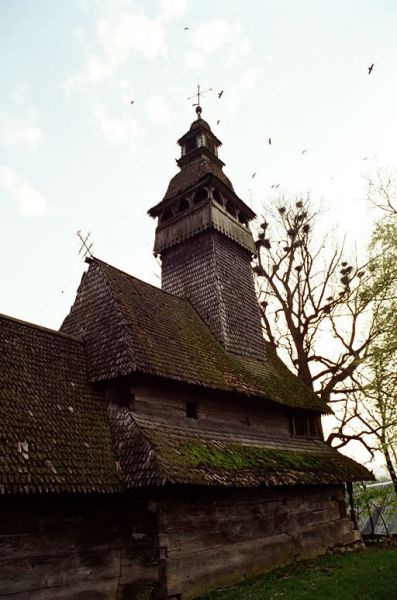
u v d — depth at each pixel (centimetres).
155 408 1052
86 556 818
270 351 1975
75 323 1245
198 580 895
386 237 1386
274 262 2517
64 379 1004
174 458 901
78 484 780
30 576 729
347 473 1534
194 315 1609
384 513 2178
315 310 2286
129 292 1320
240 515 1095
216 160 2170
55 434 848
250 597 859
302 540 1289
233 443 1211
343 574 1041
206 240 1762
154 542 858
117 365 1023
